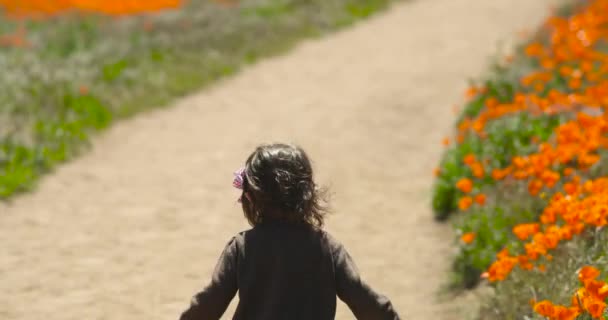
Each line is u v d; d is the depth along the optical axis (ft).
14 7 130.41
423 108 77.82
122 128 75.05
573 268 32.35
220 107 82.48
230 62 101.19
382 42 112.68
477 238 40.34
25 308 38.06
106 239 47.70
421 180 58.08
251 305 20.42
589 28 75.77
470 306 36.42
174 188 57.67
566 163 44.96
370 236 47.65
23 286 40.65
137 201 54.95
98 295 39.65
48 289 40.32
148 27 114.32
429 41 110.22
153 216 51.88
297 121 75.77
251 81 93.81
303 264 20.31
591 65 65.00
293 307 20.16
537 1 131.03
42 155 62.90
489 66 82.84
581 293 25.40
